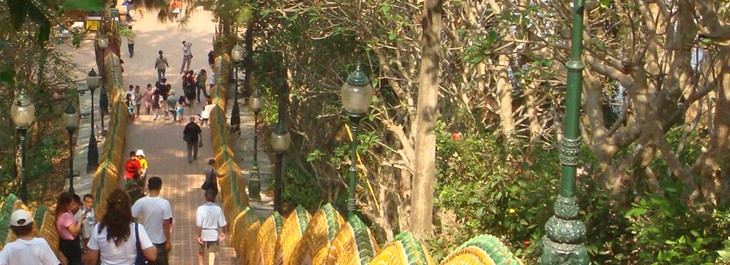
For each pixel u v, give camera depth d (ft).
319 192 104.06
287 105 106.83
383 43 76.33
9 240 49.44
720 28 44.42
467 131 71.51
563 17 49.42
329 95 92.63
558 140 57.11
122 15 194.08
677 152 53.01
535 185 50.44
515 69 70.95
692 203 45.37
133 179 102.58
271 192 115.65
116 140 124.26
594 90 49.83
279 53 98.73
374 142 79.10
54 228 61.11
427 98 57.82
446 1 72.02
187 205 111.75
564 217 30.91
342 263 39.55
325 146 97.96
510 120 68.03
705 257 41.50
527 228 50.55
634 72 47.01
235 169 109.09
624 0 55.57
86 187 118.21
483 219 52.37
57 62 116.57
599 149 48.44
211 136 136.26
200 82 159.63
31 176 114.21
